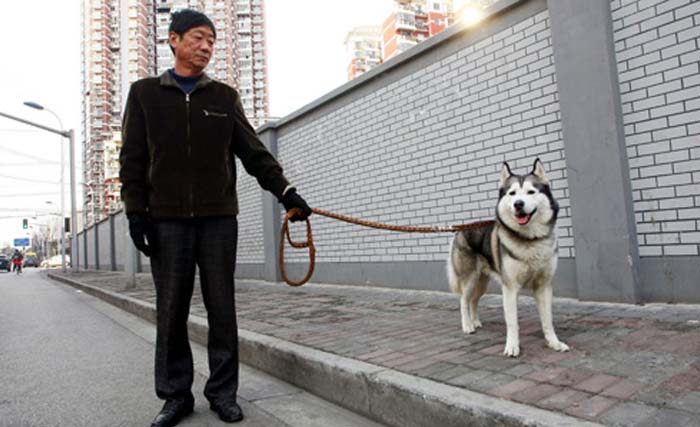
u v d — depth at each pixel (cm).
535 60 511
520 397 232
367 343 374
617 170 433
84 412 313
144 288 1146
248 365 422
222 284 298
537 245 310
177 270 287
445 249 615
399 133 684
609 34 442
